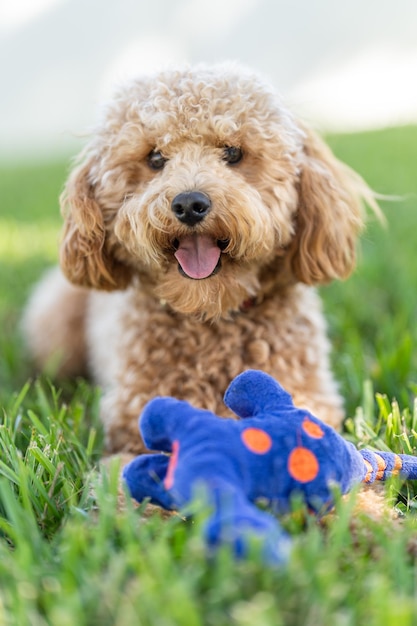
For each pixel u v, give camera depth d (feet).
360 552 1.56
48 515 1.74
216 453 1.55
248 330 2.28
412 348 2.57
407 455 1.80
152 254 2.15
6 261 4.32
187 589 1.39
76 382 2.91
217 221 2.10
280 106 2.29
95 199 2.33
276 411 1.64
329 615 1.38
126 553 1.51
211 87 2.21
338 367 2.61
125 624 1.35
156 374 2.27
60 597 1.42
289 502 1.59
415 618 1.38
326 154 2.50
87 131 2.48
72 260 2.39
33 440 1.93
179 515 1.57
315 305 2.48
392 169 5.60
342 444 1.65
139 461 1.66
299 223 2.34
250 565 1.42
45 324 3.08
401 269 3.26
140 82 2.31
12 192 7.58
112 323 2.56
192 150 2.19
